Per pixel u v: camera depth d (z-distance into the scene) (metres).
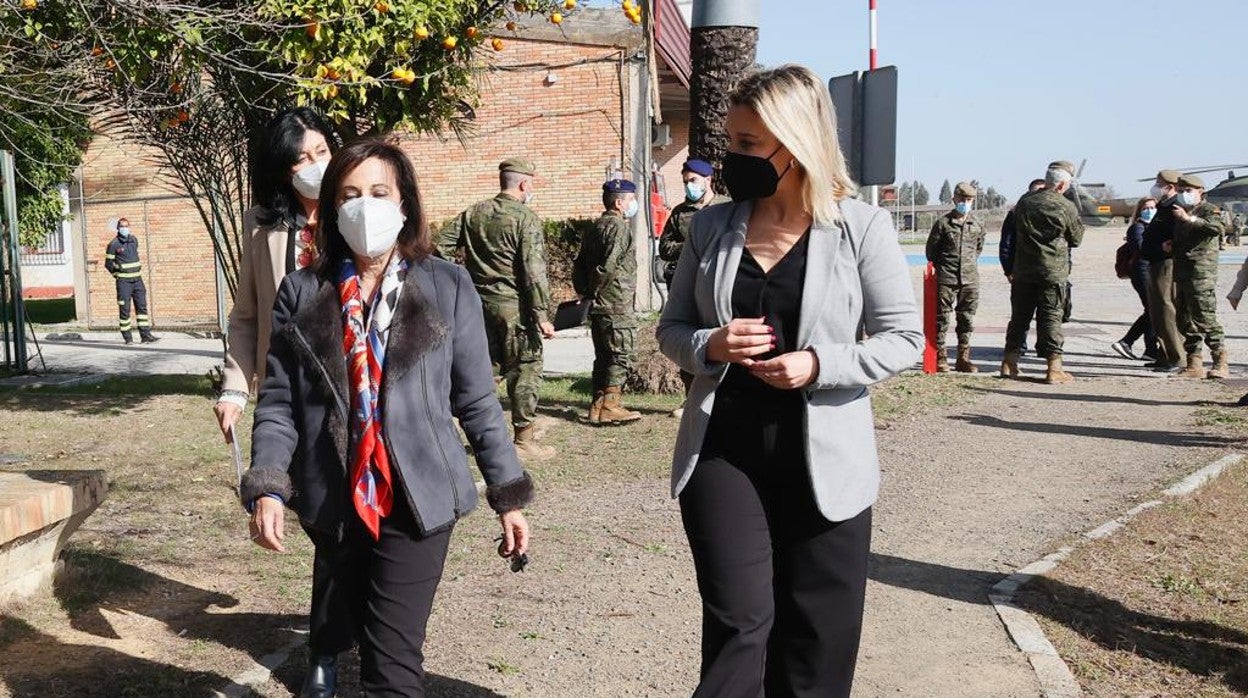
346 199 3.18
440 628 4.77
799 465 2.94
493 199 8.13
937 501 6.99
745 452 2.96
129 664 4.12
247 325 4.12
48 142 8.85
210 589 5.06
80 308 22.22
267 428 3.13
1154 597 5.18
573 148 19.08
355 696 4.02
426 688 4.13
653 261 17.72
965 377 12.41
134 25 6.86
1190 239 12.26
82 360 15.78
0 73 6.55
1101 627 4.79
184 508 6.55
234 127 9.05
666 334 3.11
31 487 4.61
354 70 7.71
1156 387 11.62
